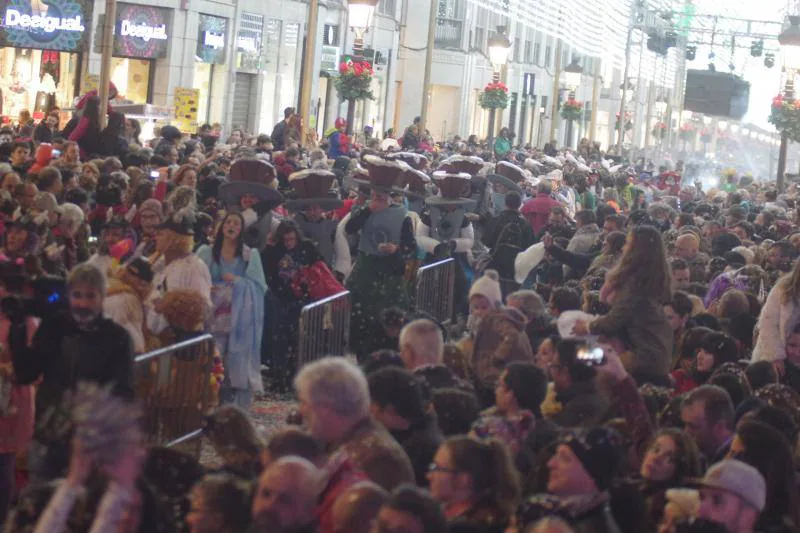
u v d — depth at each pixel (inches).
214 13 1962.4
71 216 635.5
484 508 313.0
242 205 716.0
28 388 422.9
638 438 399.5
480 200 994.1
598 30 3299.7
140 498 281.3
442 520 269.6
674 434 359.9
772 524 358.9
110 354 401.4
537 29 2812.5
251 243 711.7
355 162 1194.0
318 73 2325.3
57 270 569.0
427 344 433.7
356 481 308.2
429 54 1899.6
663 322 536.7
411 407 360.5
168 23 1844.2
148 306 533.0
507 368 384.5
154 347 530.6
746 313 633.6
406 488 272.1
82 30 1676.9
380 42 2674.7
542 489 320.5
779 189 2054.6
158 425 498.0
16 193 681.6
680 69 4990.2
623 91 3358.8
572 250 905.5
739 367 491.8
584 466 308.7
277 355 687.7
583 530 303.9
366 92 1596.9
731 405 412.5
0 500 420.8
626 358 530.9
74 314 398.3
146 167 975.0
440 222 879.1
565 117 3309.5
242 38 2058.3
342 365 331.0
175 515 327.0
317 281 686.5
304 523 280.5
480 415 390.9
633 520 329.7
